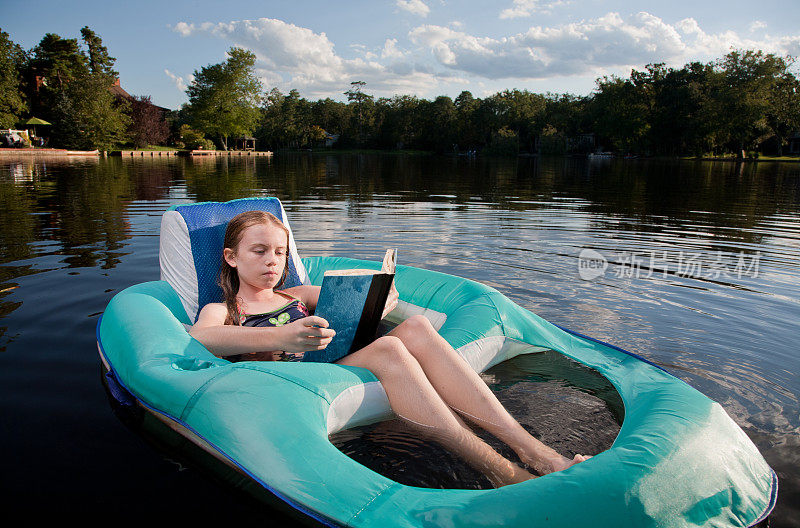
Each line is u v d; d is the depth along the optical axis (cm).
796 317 305
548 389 211
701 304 329
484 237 555
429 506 130
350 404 172
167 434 173
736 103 4256
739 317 305
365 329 194
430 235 561
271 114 7556
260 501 141
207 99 4747
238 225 213
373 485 137
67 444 168
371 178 1600
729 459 152
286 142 7738
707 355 249
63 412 188
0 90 3106
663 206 895
